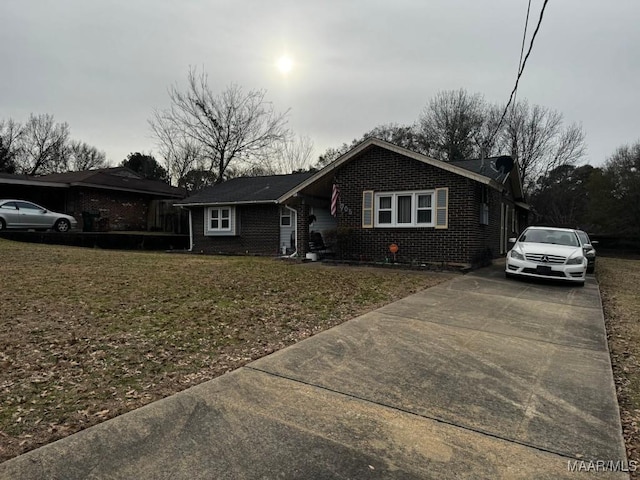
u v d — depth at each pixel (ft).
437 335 17.28
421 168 42.50
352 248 46.11
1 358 13.70
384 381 12.42
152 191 82.84
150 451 8.56
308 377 12.62
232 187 70.28
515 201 67.41
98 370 12.89
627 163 94.89
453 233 41.04
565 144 117.70
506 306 23.43
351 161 46.14
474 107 122.72
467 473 8.02
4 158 141.69
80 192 72.74
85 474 7.77
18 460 8.16
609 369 13.79
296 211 51.06
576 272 31.37
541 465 8.35
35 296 22.91
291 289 27.02
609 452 8.86
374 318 19.94
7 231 57.41
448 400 11.23
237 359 14.15
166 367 13.28
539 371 13.50
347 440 9.12
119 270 33.71
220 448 8.71
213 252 63.10
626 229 93.50
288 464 8.18
